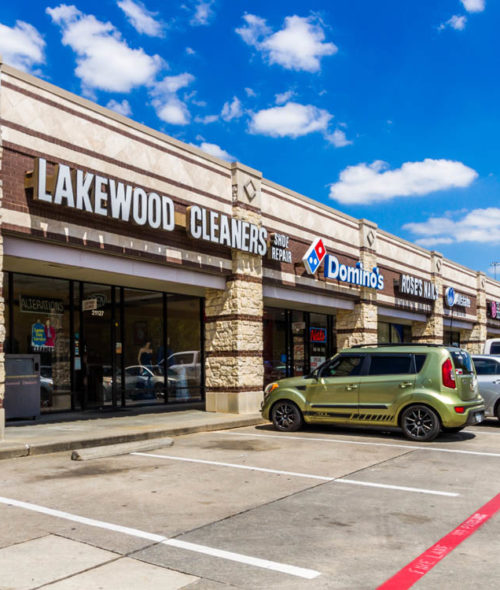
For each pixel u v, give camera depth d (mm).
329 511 6234
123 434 11234
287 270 18016
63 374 14789
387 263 23812
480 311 33562
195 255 14727
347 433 12312
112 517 5965
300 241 18656
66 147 11938
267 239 16672
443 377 11062
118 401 16109
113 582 4273
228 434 12461
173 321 17812
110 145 12875
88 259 12461
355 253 21609
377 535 5410
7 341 13477
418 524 5766
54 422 13344
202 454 9742
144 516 6004
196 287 16344
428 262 27609
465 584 4266
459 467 8586
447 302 28484
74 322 15062
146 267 13805
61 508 6309
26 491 7082
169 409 16625
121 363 16219
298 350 22203
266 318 20766
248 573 4469
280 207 17906
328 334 23984
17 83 11133
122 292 16281
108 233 12516
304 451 10000
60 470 8383
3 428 10398
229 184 16047
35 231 11117
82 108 12352
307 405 12375
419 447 10398
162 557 4805
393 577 4402
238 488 7254
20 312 13781
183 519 5898
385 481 7656
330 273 19125
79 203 11461
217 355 16094
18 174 10961
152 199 13016
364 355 11977
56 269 13078
